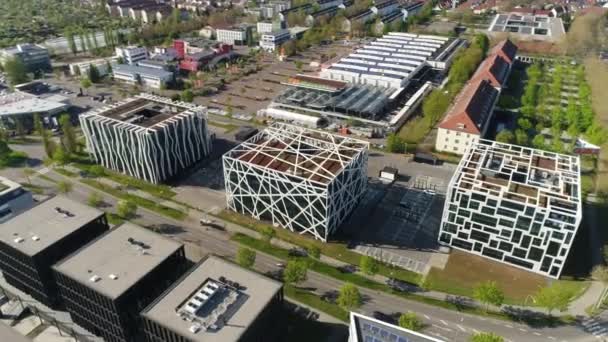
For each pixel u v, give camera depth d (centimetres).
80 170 16638
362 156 13700
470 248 12138
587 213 13600
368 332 7406
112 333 9638
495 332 9800
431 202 14412
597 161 16438
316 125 19775
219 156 17462
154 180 15612
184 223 13600
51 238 10600
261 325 8681
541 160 13050
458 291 10919
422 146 17975
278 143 14375
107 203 14600
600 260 11738
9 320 10431
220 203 14600
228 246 12638
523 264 11506
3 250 10638
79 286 9338
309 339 9688
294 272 10600
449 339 9625
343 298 9962
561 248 10706
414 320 9381
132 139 15050
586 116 18750
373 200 14550
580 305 10419
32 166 16962
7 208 12975
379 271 11556
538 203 10706
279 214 13188
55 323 10306
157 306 8656
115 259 9944
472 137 16625
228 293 8956
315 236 12838
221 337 8000
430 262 11888
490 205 11150
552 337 9638
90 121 15850
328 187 11744
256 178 12938
